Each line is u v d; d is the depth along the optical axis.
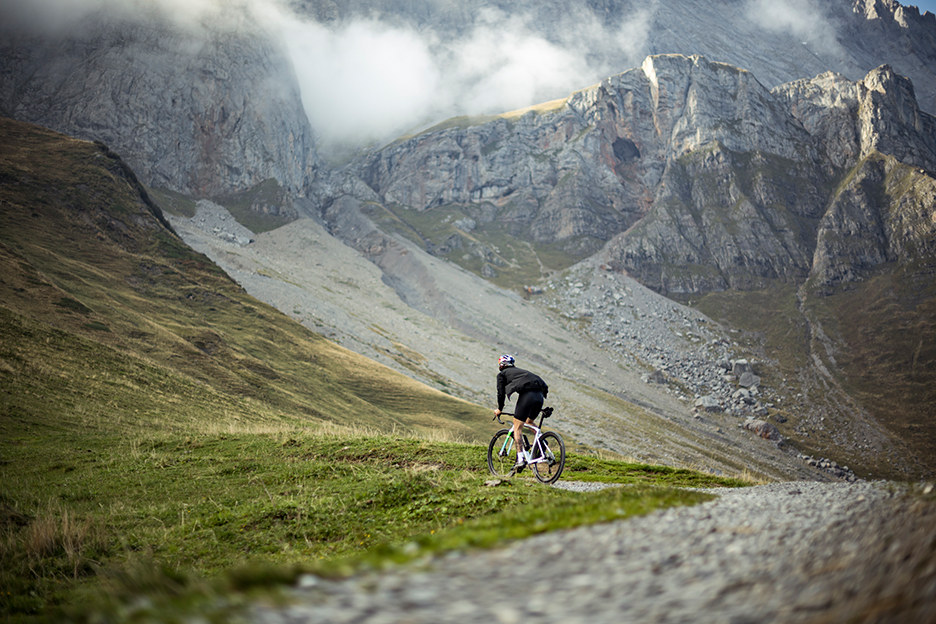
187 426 41.56
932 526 4.25
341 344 179.25
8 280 68.81
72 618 3.57
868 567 3.60
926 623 2.52
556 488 13.55
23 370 41.84
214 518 14.73
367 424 88.69
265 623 2.98
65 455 26.03
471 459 20.08
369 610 3.28
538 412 14.49
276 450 24.47
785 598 3.30
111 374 49.81
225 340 98.06
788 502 7.53
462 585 3.88
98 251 113.44
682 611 3.22
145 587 4.11
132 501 18.52
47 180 122.50
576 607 3.35
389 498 14.09
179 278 119.06
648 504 7.52
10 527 15.24
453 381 180.62
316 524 13.30
